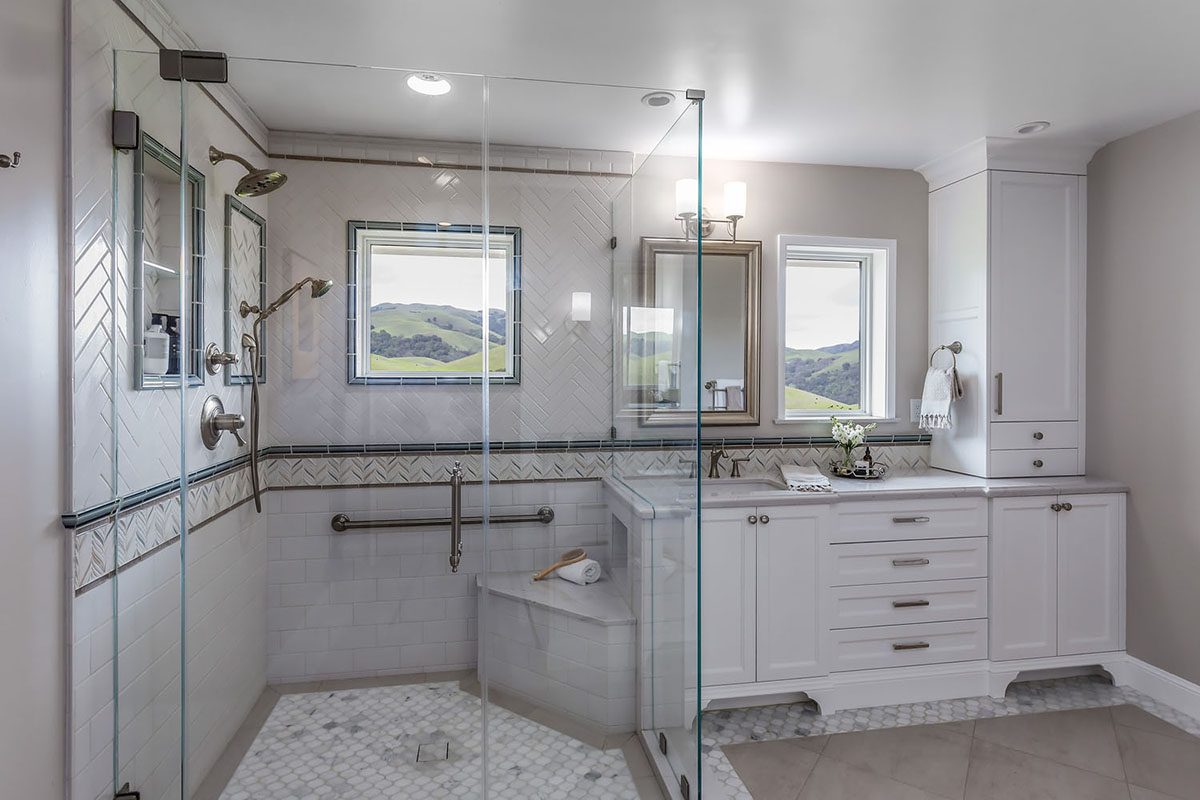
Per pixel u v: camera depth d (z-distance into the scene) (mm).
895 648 2791
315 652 1840
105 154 1665
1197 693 2639
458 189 1875
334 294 1837
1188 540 2691
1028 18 1965
